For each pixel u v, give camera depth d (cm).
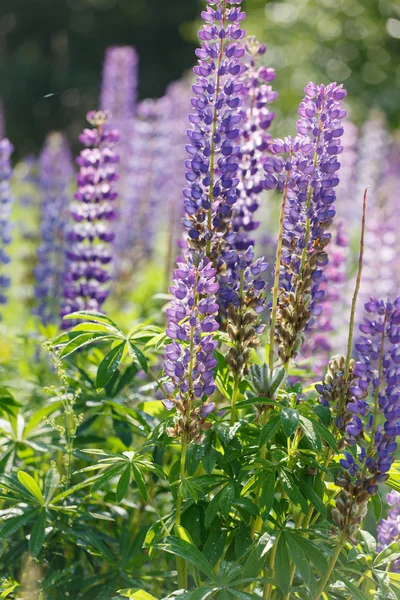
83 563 673
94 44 6381
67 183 1397
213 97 583
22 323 1323
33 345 1074
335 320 1185
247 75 671
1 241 1048
